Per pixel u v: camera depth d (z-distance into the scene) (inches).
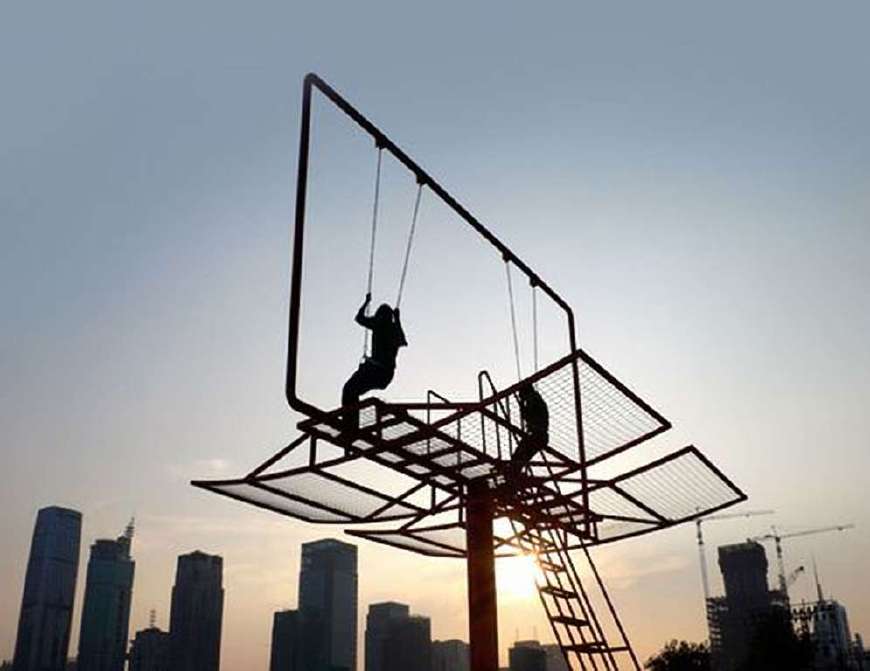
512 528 522.9
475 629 469.7
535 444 450.0
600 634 470.9
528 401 456.1
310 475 457.4
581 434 476.7
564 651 465.1
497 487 489.4
